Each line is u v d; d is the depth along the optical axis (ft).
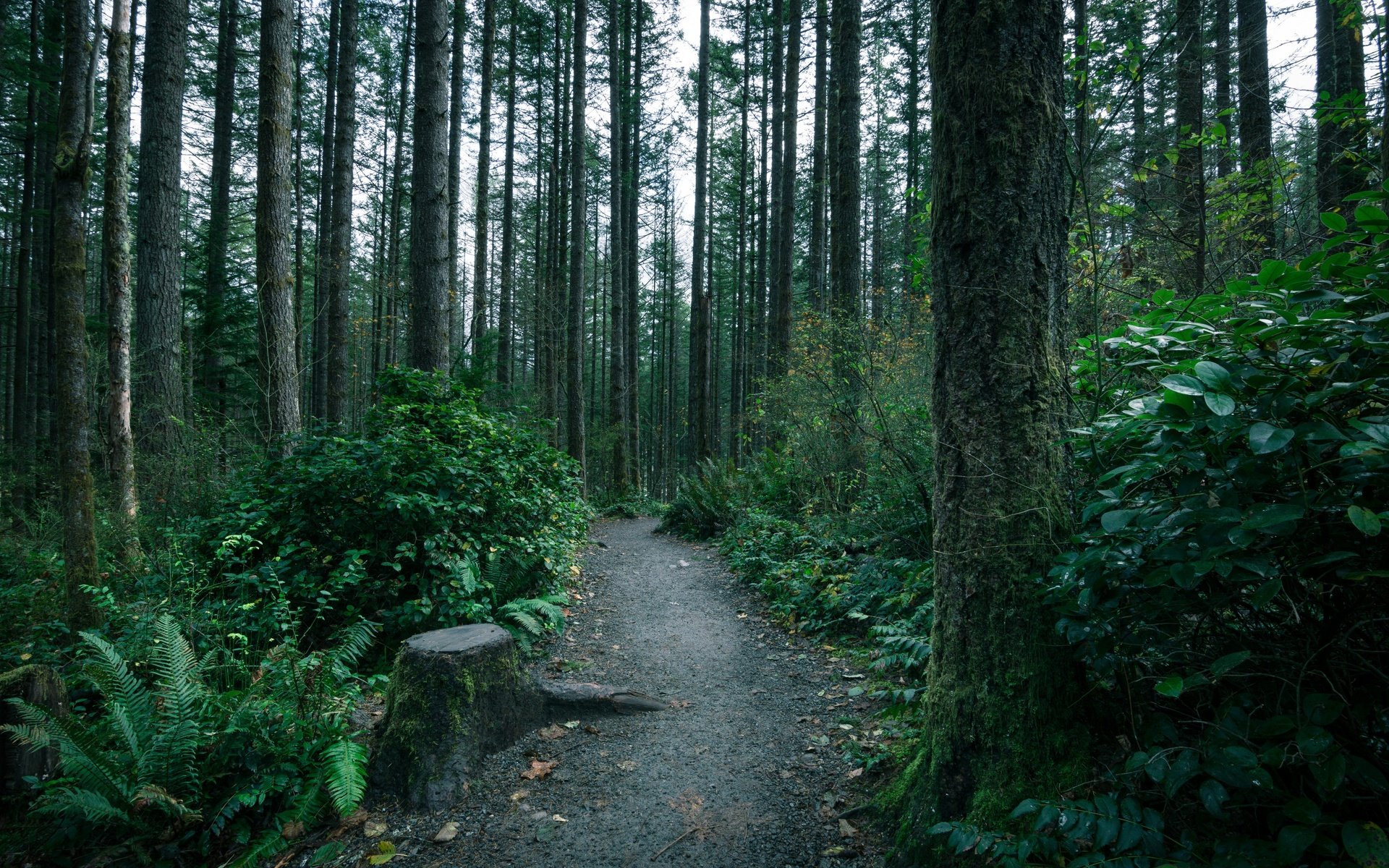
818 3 50.34
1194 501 6.17
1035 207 7.89
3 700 10.46
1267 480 5.76
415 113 31.30
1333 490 5.53
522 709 12.28
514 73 69.00
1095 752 7.37
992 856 6.91
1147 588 6.93
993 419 7.90
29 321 59.52
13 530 24.32
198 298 42.04
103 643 11.13
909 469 16.51
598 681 14.99
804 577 20.33
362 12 60.85
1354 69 17.24
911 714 11.30
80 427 14.76
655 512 57.21
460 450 20.45
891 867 8.04
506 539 19.49
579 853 9.06
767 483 34.22
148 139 29.37
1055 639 7.64
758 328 77.51
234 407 44.11
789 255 44.39
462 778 10.59
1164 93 19.58
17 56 47.03
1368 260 6.61
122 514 20.04
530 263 85.87
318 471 18.07
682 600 22.44
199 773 10.27
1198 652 7.11
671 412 112.47
